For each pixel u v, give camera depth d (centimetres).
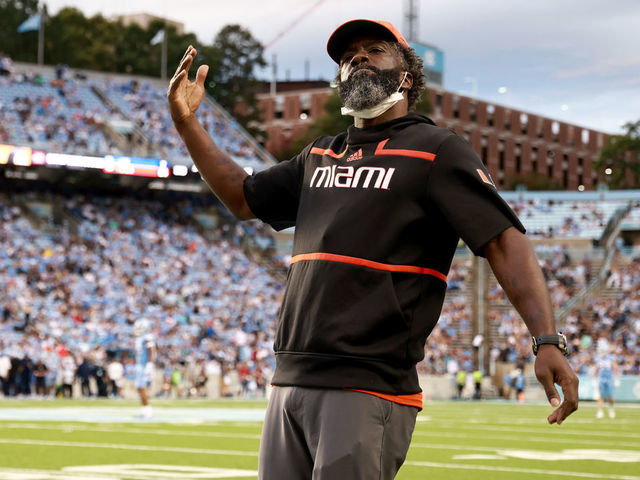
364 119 358
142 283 4066
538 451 1319
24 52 6831
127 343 3553
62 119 4584
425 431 1753
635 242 5450
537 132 9781
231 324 4034
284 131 8681
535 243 5281
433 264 340
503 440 1538
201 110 5331
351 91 351
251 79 7481
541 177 8862
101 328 3556
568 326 4422
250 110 7688
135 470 993
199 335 3853
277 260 4803
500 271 321
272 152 8694
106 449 1248
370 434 319
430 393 3722
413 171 334
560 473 1021
